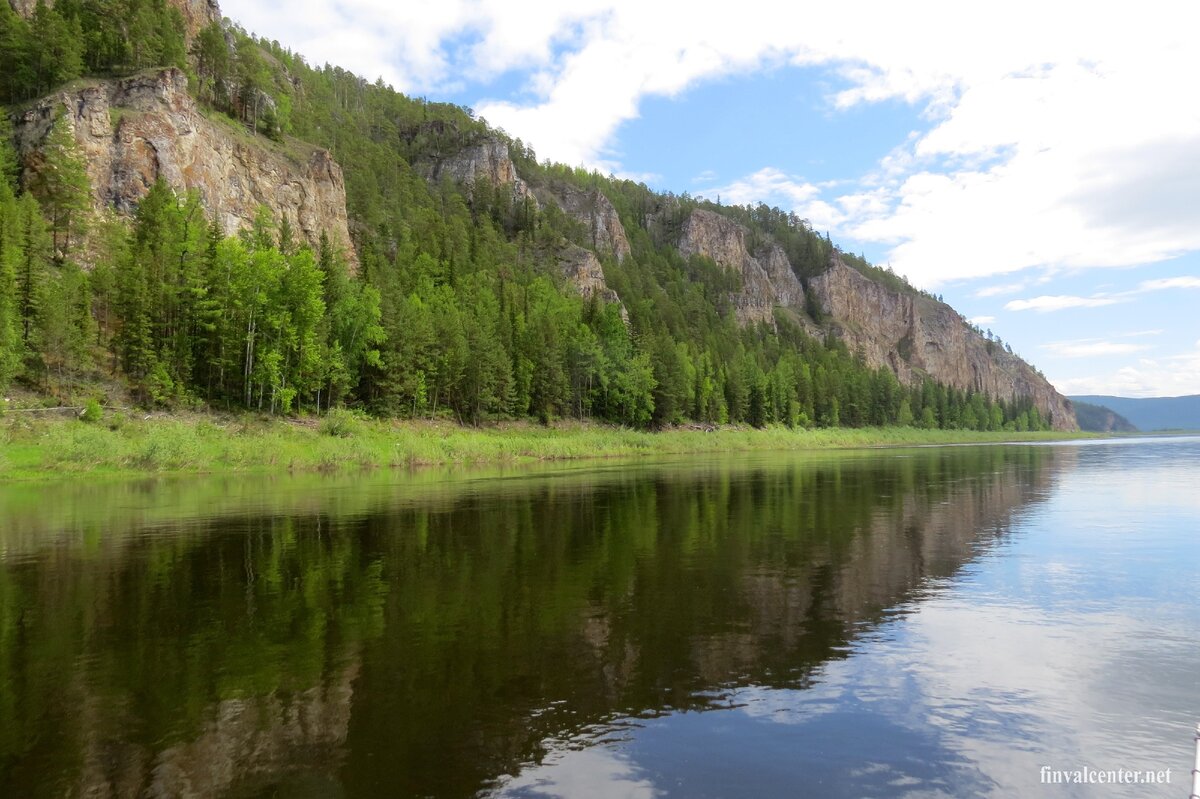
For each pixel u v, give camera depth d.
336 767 6.31
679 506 25.56
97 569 14.88
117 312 53.88
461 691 8.12
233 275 58.78
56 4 94.31
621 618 11.09
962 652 9.48
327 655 9.41
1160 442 147.75
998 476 41.06
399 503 26.50
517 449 61.62
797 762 6.40
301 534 19.30
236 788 5.92
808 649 9.59
